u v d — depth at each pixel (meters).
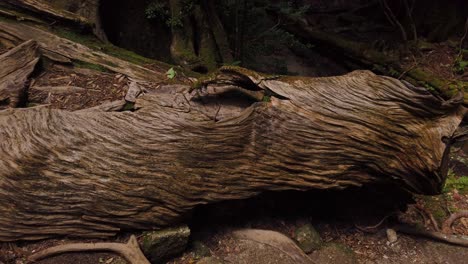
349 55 9.14
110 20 6.73
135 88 4.53
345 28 10.47
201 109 4.04
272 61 8.48
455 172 6.04
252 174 3.85
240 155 3.84
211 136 3.82
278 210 4.40
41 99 4.43
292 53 9.57
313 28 9.35
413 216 4.90
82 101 4.43
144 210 3.63
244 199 4.09
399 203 4.55
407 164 3.90
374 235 4.53
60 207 3.51
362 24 10.68
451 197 5.39
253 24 7.02
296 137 3.86
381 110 3.89
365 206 4.58
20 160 3.54
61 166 3.57
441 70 8.88
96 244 3.53
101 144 3.70
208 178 3.76
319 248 4.23
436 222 4.81
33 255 3.38
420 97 3.83
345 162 3.89
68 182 3.54
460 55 8.94
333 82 4.03
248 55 7.18
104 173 3.60
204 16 6.62
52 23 5.32
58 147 3.65
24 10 5.24
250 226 4.25
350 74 4.12
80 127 3.79
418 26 10.05
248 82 4.09
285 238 4.06
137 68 5.05
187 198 3.71
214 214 4.07
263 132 3.85
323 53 9.60
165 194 3.65
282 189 3.93
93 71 4.88
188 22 6.50
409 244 4.48
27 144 3.64
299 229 4.29
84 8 6.04
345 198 4.50
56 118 3.86
